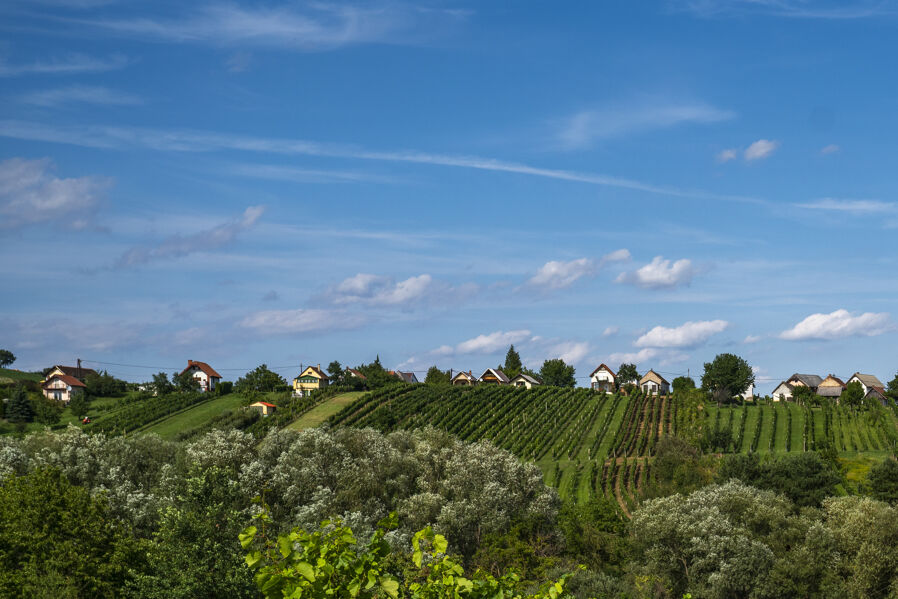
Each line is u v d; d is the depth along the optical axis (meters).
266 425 131.00
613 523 77.69
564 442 130.25
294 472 71.94
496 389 163.50
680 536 67.19
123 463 72.50
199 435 122.12
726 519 68.88
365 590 10.92
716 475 98.75
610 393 177.25
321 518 63.53
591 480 105.75
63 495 47.41
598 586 59.50
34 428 129.75
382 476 77.81
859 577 61.12
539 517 73.62
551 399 159.38
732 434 136.00
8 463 66.94
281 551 10.53
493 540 68.06
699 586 63.94
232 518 47.53
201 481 49.88
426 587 11.81
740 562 62.72
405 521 71.81
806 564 62.38
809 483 88.38
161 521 47.81
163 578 44.03
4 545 44.12
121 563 45.31
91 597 43.38
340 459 78.19
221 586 42.84
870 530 64.62
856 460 110.06
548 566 65.00
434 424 132.00
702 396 160.88
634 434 135.62
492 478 79.19
